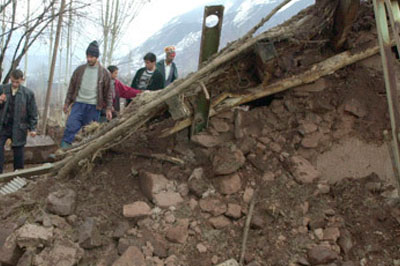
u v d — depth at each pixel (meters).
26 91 5.18
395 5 2.36
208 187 3.07
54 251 2.59
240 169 3.15
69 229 2.82
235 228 2.85
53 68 9.01
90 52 4.87
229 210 2.90
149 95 3.88
